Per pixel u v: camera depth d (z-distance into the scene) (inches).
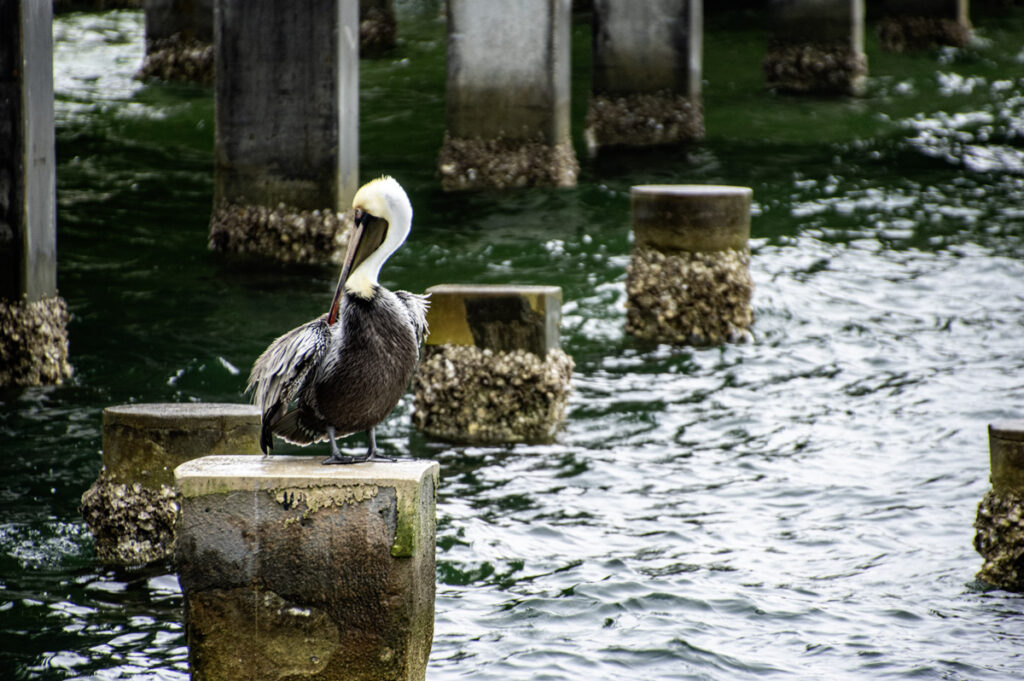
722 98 1445.6
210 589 301.0
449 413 614.5
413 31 1760.6
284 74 871.1
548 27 1057.5
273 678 301.6
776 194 1088.8
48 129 648.4
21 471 542.6
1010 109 1380.4
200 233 952.3
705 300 764.0
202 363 679.1
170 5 1433.3
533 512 519.5
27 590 433.7
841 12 1434.5
